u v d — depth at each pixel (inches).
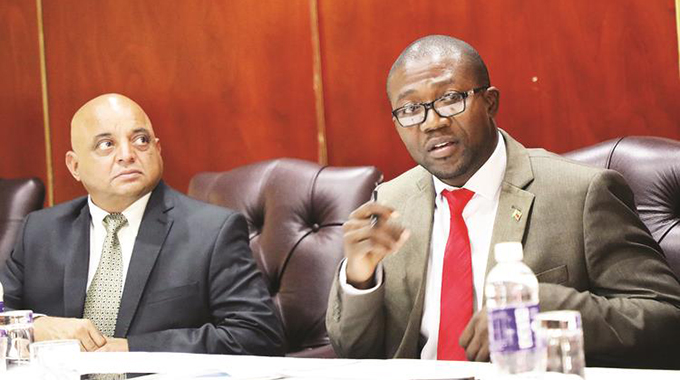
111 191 128.1
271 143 175.3
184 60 183.5
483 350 79.6
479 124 99.0
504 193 100.3
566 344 57.5
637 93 145.6
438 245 103.9
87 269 128.8
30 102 196.7
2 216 165.5
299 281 138.5
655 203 116.3
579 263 97.2
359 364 80.6
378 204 92.5
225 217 129.9
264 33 175.6
